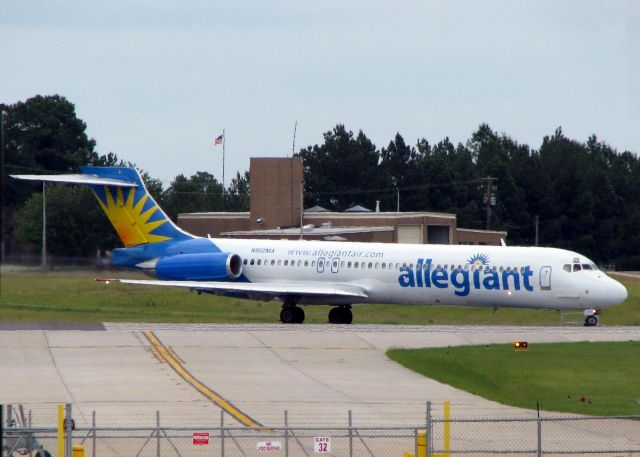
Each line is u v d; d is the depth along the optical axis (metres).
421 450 107.81
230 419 127.75
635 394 147.88
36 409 133.12
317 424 125.12
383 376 158.50
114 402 137.88
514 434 124.44
